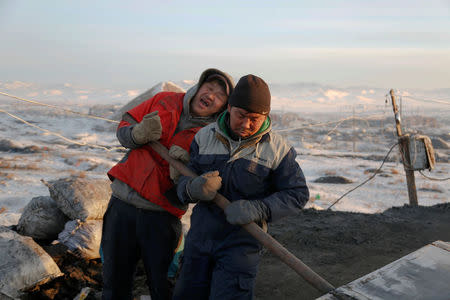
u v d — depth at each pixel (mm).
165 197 2453
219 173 2061
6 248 2889
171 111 2533
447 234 5441
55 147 49000
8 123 96875
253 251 2055
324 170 40031
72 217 3527
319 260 4301
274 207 1931
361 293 1657
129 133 2393
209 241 2074
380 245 4832
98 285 3260
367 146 79562
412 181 8758
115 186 2504
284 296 3467
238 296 2002
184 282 2125
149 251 2461
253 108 1867
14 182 25359
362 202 25562
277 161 2021
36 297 2875
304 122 144750
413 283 1729
